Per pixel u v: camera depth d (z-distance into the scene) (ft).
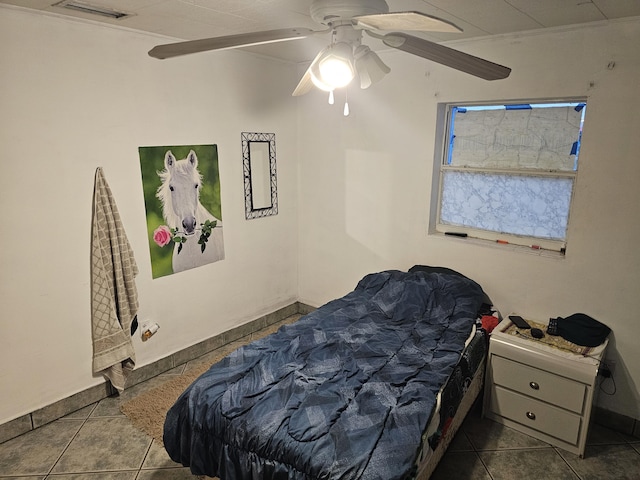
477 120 10.24
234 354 7.75
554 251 9.56
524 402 8.53
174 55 6.12
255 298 12.80
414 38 5.23
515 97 9.18
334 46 5.21
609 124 8.14
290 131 12.89
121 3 7.13
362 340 8.34
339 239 12.85
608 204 8.38
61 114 8.14
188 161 10.38
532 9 7.23
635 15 7.55
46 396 8.68
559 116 9.12
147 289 10.07
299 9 7.36
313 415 6.10
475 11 7.36
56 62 7.94
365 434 5.74
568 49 8.36
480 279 10.36
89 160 8.64
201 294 11.26
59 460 7.85
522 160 9.78
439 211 11.25
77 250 8.71
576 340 8.45
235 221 11.78
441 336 8.50
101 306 9.02
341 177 12.38
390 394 6.64
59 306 8.60
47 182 8.12
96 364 9.14
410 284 9.95
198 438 6.38
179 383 10.19
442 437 7.07
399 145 11.09
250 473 5.84
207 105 10.58
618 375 8.74
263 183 12.35
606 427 8.97
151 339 10.34
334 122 12.20
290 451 5.60
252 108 11.67
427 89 10.34
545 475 7.64
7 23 7.29
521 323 9.19
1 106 7.41
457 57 5.65
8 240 7.78
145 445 8.24
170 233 10.28
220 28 8.72
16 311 8.05
